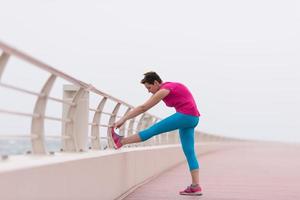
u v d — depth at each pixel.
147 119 10.41
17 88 3.41
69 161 4.10
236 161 15.95
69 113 5.05
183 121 6.06
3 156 3.39
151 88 6.17
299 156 20.84
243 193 6.88
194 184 6.48
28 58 3.28
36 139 4.00
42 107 3.98
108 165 5.60
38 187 3.38
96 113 6.18
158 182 8.39
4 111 3.29
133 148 8.17
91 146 6.20
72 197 4.20
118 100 6.58
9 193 2.90
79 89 4.93
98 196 5.14
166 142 12.98
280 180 8.94
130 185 7.08
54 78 3.93
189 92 6.20
